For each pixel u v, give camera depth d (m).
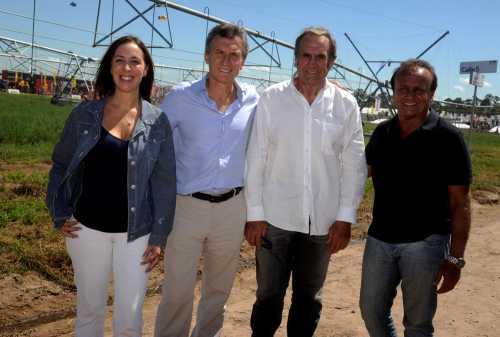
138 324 3.32
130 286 3.25
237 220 3.76
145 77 3.45
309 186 3.69
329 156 3.71
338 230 3.75
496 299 5.75
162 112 3.35
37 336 4.45
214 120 3.58
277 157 3.72
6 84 64.56
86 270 3.23
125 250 3.23
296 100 3.65
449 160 3.13
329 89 3.71
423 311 3.29
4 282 5.39
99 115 3.17
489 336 4.84
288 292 5.66
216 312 4.00
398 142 3.27
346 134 3.74
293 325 4.09
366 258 3.45
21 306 5.00
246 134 3.74
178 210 3.66
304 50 3.54
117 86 3.20
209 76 3.62
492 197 13.22
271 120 3.68
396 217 3.27
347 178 3.75
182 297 3.78
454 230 3.20
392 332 3.47
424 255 3.20
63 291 5.44
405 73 3.16
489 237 8.63
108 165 3.14
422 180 3.19
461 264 3.18
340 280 6.18
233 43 3.49
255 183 3.70
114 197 3.16
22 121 21.80
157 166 3.34
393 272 3.37
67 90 47.38
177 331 3.88
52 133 19.41
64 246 6.52
